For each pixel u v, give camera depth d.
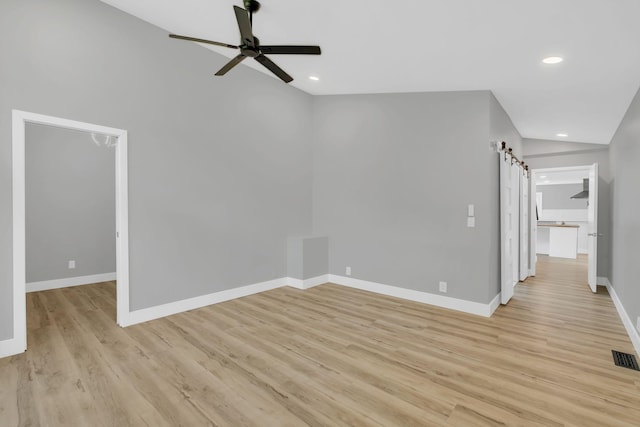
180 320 3.39
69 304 3.93
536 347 2.81
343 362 2.52
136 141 3.26
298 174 5.00
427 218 4.08
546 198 11.21
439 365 2.48
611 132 4.64
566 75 3.06
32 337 2.93
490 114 3.64
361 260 4.72
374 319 3.48
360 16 2.51
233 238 4.15
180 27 3.38
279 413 1.89
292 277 4.82
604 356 2.65
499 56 2.82
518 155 5.55
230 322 3.35
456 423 1.81
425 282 4.09
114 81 3.10
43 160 4.62
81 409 1.91
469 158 3.75
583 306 4.03
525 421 1.83
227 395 2.07
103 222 5.15
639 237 2.93
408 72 3.49
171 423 1.80
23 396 2.03
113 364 2.45
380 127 4.50
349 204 4.84
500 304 4.08
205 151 3.83
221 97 3.98
